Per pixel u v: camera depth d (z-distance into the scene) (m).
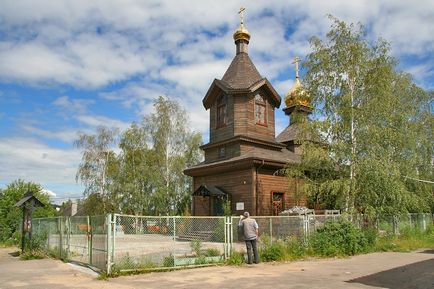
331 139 21.81
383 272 13.45
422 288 10.72
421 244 22.52
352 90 22.00
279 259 16.78
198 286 11.30
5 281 12.59
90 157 44.12
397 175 20.98
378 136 20.86
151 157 42.91
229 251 16.22
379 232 22.95
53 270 14.88
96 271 14.20
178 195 43.34
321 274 13.21
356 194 21.41
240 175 26.11
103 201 43.31
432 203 29.69
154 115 43.97
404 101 27.55
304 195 22.22
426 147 28.75
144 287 11.22
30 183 40.91
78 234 17.98
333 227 18.98
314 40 22.66
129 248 15.88
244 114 27.81
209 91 29.36
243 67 29.23
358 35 22.27
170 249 16.77
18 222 35.97
